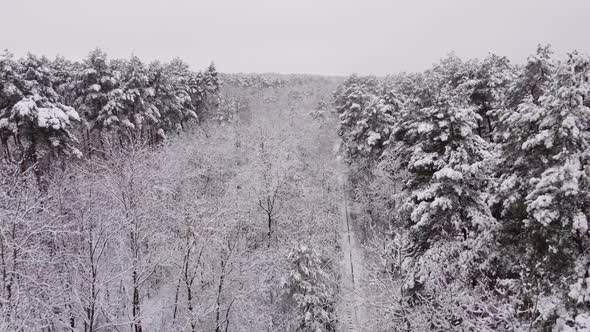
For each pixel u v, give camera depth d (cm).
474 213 1568
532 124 1318
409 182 1906
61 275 1590
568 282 1100
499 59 3175
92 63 3341
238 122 5500
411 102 2711
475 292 1374
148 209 1856
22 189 1705
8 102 2611
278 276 2273
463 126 1712
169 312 2103
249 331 2152
